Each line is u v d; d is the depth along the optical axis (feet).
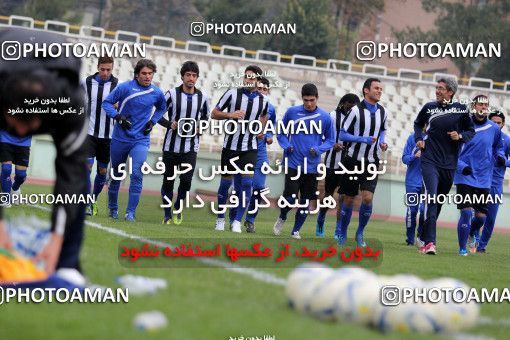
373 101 153.58
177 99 162.91
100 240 110.01
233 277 87.30
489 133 162.71
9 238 72.38
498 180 182.50
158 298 70.03
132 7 490.49
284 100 398.21
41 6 478.59
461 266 133.18
